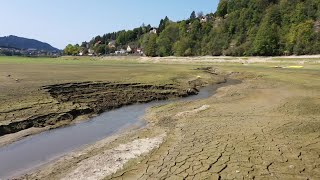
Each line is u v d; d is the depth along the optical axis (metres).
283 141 12.08
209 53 121.00
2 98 19.98
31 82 28.09
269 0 122.56
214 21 151.12
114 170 10.01
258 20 115.38
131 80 33.00
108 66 66.19
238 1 141.75
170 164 10.18
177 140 12.87
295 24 96.38
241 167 9.69
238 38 114.19
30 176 9.84
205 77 42.00
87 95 24.30
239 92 27.89
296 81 34.62
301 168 9.55
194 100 24.80
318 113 16.94
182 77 39.81
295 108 18.42
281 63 69.50
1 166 10.72
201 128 14.58
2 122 15.16
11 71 41.78
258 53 97.56
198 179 8.98
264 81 36.94
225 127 14.48
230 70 54.06
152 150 11.79
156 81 33.28
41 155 11.82
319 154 10.66
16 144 13.13
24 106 18.34
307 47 86.06
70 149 12.55
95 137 14.37
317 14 97.44
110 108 21.69
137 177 9.33
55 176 9.77
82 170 10.14
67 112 18.38
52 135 14.62
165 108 21.12
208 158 10.51
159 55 146.00
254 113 17.44
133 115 19.53
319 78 37.19
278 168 9.56
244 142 12.05
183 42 132.88
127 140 13.48
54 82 28.33
